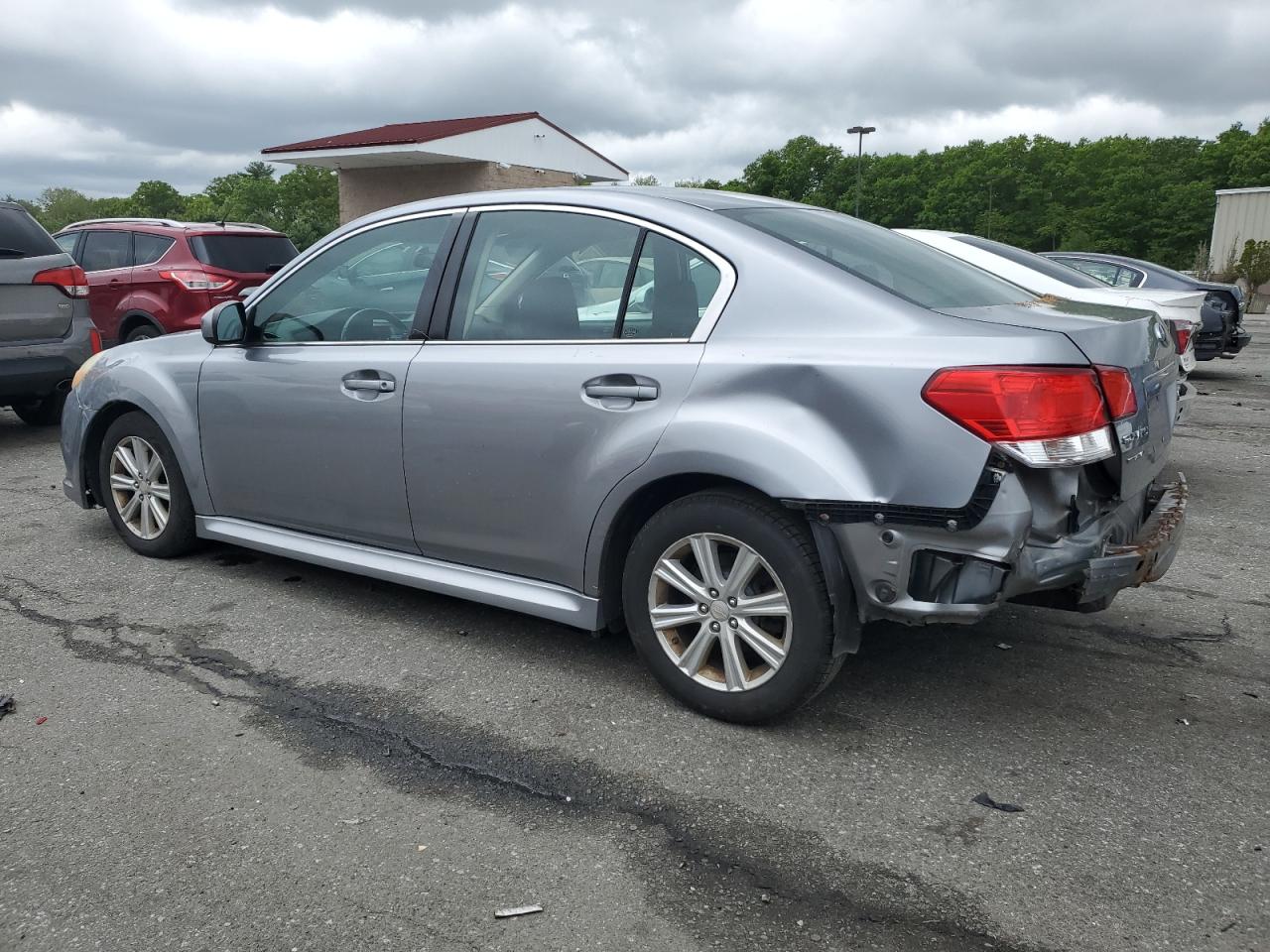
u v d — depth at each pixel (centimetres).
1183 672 362
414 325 376
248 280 1023
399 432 370
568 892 237
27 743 306
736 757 299
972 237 816
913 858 250
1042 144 9719
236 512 443
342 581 455
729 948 218
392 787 282
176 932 223
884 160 10525
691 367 304
